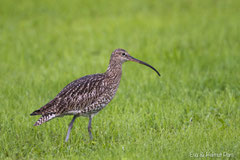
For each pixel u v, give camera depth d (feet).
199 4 121.80
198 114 43.98
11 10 117.08
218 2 123.03
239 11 110.52
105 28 96.12
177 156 33.53
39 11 117.39
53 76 60.39
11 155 35.63
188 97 49.24
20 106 46.44
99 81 38.40
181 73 59.26
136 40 83.51
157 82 54.80
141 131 40.34
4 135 37.86
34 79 58.39
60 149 36.70
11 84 55.67
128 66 63.36
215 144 35.60
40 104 46.65
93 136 39.60
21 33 93.86
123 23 100.53
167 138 38.32
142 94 50.78
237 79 55.26
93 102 37.91
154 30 92.07
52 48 80.79
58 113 36.52
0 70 65.57
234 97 48.65
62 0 130.21
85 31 94.53
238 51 71.92
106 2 127.13
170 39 83.15
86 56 73.51
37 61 72.02
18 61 71.56
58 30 96.37
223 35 84.33
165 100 48.34
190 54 71.05
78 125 41.75
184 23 99.09
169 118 42.50
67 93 36.96
